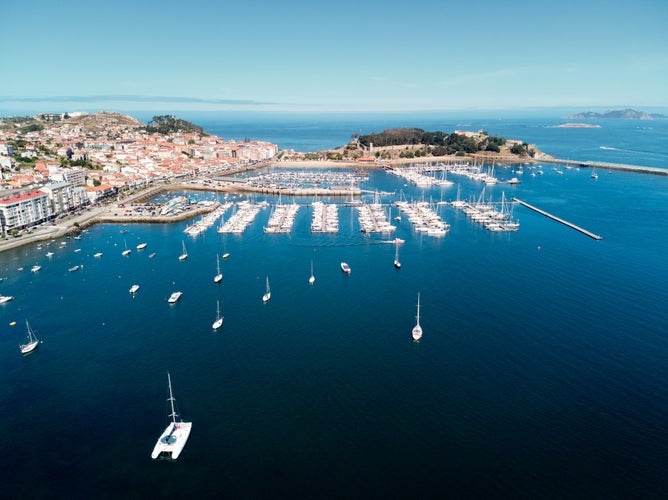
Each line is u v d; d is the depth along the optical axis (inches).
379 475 3518.7
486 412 4165.8
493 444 3796.8
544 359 4977.9
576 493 3339.1
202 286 7101.4
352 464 3624.5
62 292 6934.1
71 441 3917.3
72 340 5531.5
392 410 4215.1
